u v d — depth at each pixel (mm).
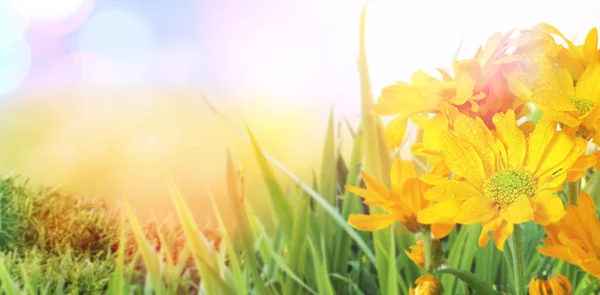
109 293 724
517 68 572
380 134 705
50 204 889
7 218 856
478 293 601
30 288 739
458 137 574
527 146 571
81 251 847
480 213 563
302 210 713
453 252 698
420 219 570
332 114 771
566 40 593
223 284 678
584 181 751
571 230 566
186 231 698
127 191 1793
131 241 841
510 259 642
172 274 748
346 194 776
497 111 583
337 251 757
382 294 703
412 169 606
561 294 578
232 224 717
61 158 2342
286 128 2311
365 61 710
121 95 2986
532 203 560
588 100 584
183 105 2867
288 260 714
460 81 573
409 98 593
